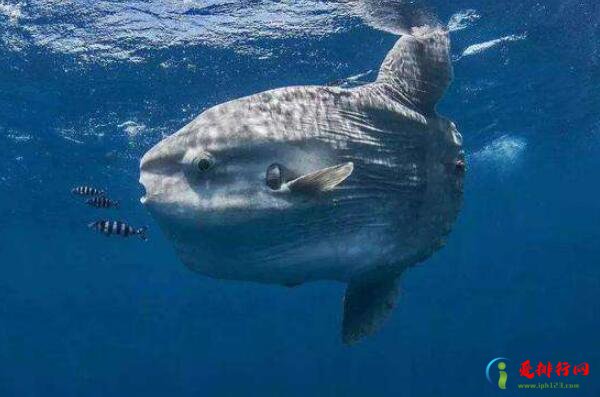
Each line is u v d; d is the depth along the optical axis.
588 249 67.25
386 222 3.42
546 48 14.52
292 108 3.14
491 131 22.81
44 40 12.21
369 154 3.37
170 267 48.97
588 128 24.06
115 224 7.87
